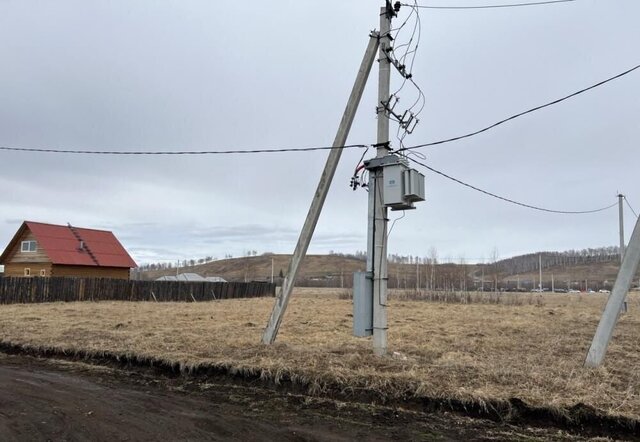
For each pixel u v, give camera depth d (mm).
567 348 10062
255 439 5188
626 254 7801
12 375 8289
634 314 21859
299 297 39031
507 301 33125
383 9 8945
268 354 8602
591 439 5293
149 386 7723
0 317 16141
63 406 6305
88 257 36531
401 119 9109
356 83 9156
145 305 24953
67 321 14883
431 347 10000
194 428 5516
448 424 5785
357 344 10062
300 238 9594
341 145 9305
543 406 5805
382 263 8547
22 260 35469
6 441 4957
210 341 10273
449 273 52375
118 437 5164
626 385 6676
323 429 5566
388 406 6430
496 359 8461
